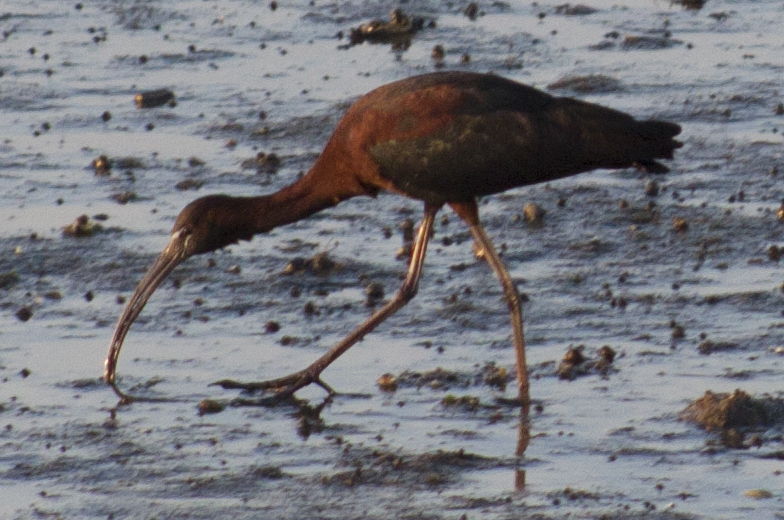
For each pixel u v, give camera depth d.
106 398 12.80
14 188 18.12
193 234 13.36
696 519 10.50
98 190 18.08
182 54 23.62
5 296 15.15
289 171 18.64
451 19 25.34
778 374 13.05
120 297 15.08
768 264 15.76
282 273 15.62
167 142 19.70
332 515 10.62
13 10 26.36
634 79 21.84
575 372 13.20
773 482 11.07
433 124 12.98
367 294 15.02
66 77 22.48
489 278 15.51
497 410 12.52
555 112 13.07
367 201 17.88
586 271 15.65
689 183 18.06
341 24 25.31
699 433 11.95
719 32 24.34
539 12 25.75
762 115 20.28
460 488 11.06
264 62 23.11
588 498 10.85
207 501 10.85
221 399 12.79
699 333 14.02
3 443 11.84
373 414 12.49
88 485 11.12
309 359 13.63
